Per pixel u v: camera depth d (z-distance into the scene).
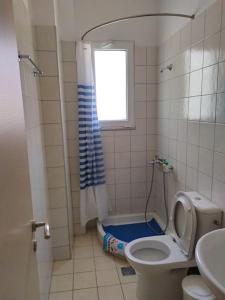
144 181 2.83
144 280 1.62
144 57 2.57
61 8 2.26
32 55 1.71
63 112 2.21
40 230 1.57
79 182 2.60
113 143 2.69
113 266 2.13
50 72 1.92
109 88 2.62
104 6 2.41
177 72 2.10
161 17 2.40
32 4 1.79
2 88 0.62
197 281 1.41
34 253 0.97
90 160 2.50
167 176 2.44
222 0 1.41
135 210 2.87
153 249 1.83
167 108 2.37
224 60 1.42
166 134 2.42
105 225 2.75
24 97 1.31
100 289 1.85
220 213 1.50
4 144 0.63
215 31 1.50
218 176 1.53
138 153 2.76
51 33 1.87
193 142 1.85
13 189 0.70
